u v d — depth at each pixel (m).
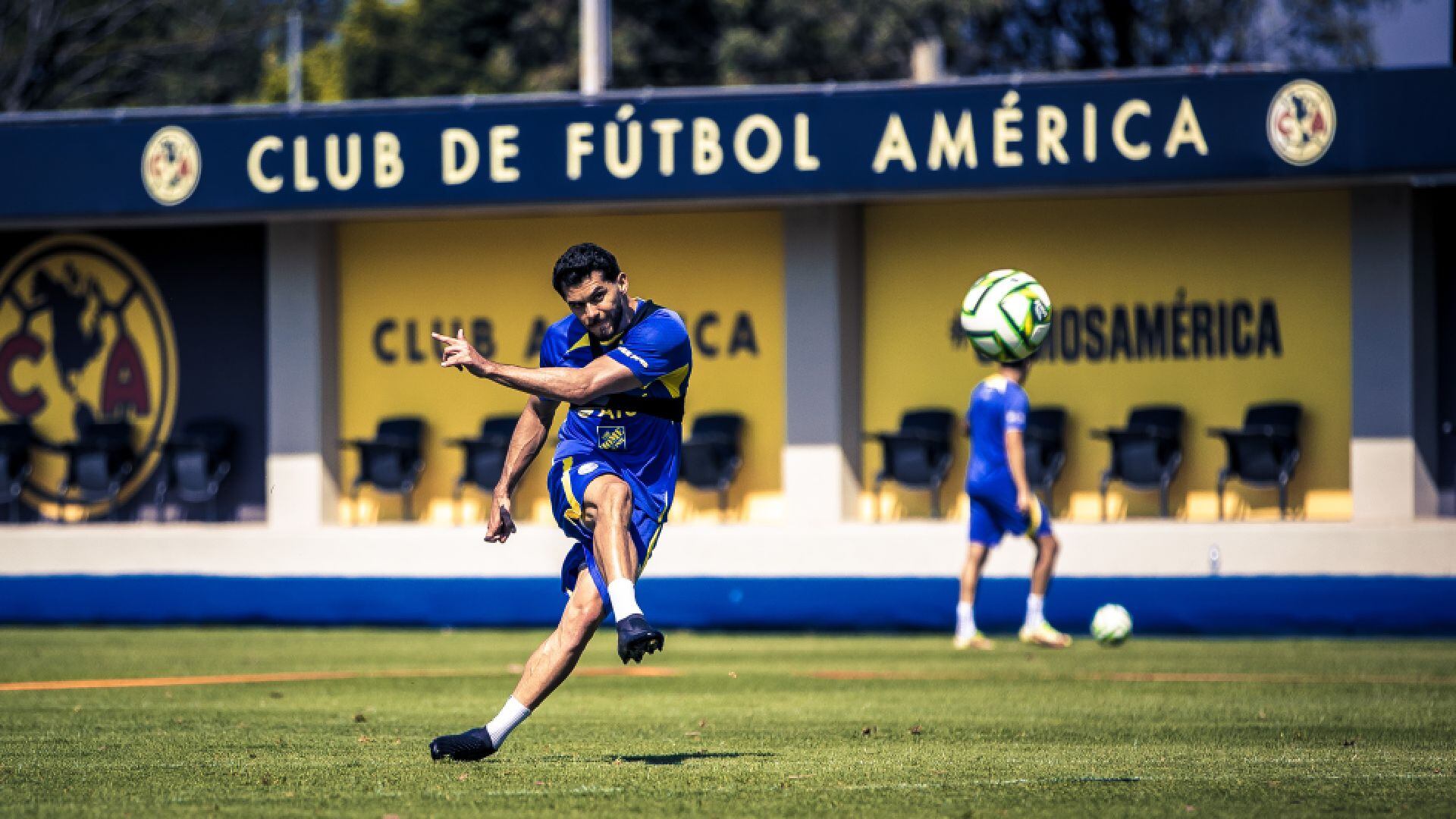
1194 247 46.16
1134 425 45.84
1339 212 45.19
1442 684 30.09
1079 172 41.84
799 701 27.27
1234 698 27.45
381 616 45.75
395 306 50.25
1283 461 44.34
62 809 14.47
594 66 52.09
